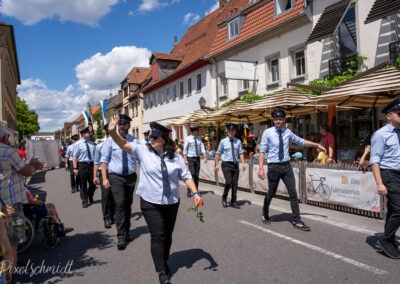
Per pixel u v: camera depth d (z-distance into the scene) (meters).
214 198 9.96
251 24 19.69
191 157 10.05
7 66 29.58
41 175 20.80
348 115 13.83
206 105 24.25
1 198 4.20
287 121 16.70
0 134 4.38
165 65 34.00
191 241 5.71
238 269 4.46
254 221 6.97
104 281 4.29
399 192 4.59
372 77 8.62
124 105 49.12
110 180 5.77
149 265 4.77
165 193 4.06
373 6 11.48
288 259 4.76
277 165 6.43
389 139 4.64
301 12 15.28
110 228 6.95
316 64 15.09
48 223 5.70
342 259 4.71
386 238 4.77
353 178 7.31
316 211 7.79
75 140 12.66
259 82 18.75
